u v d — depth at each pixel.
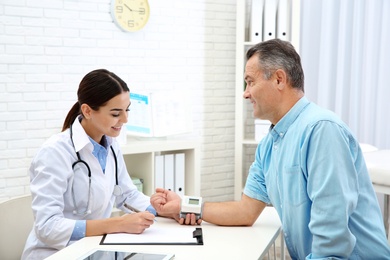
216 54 4.56
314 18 4.53
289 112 1.92
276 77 1.91
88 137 2.18
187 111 4.07
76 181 2.17
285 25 4.32
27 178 3.73
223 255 1.71
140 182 3.77
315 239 1.75
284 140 1.94
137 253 1.68
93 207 2.22
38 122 3.75
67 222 1.98
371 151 3.60
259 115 1.99
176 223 2.11
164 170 3.92
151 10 4.21
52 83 3.79
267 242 1.86
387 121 4.42
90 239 1.89
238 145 4.42
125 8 4.02
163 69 4.30
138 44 4.16
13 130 3.65
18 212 2.32
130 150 3.62
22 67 3.66
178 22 4.35
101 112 2.13
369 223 1.86
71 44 3.84
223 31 4.57
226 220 2.06
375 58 4.41
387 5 4.33
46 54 3.74
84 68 3.92
